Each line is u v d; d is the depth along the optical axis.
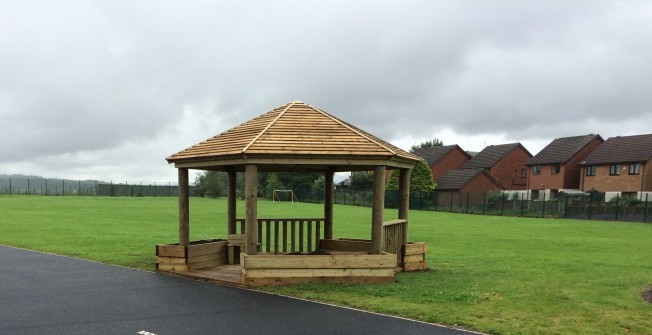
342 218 28.12
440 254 13.44
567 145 49.88
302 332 5.75
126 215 26.66
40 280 8.80
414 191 44.56
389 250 9.39
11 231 17.09
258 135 8.52
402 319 6.32
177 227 20.05
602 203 34.38
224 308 6.81
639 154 40.28
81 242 14.34
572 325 6.05
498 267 10.95
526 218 33.81
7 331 5.78
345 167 11.04
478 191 49.47
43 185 60.94
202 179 64.69
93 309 6.78
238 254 10.61
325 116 9.60
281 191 54.62
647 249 15.34
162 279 8.89
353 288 7.91
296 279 8.20
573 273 10.11
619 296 7.74
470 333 5.77
